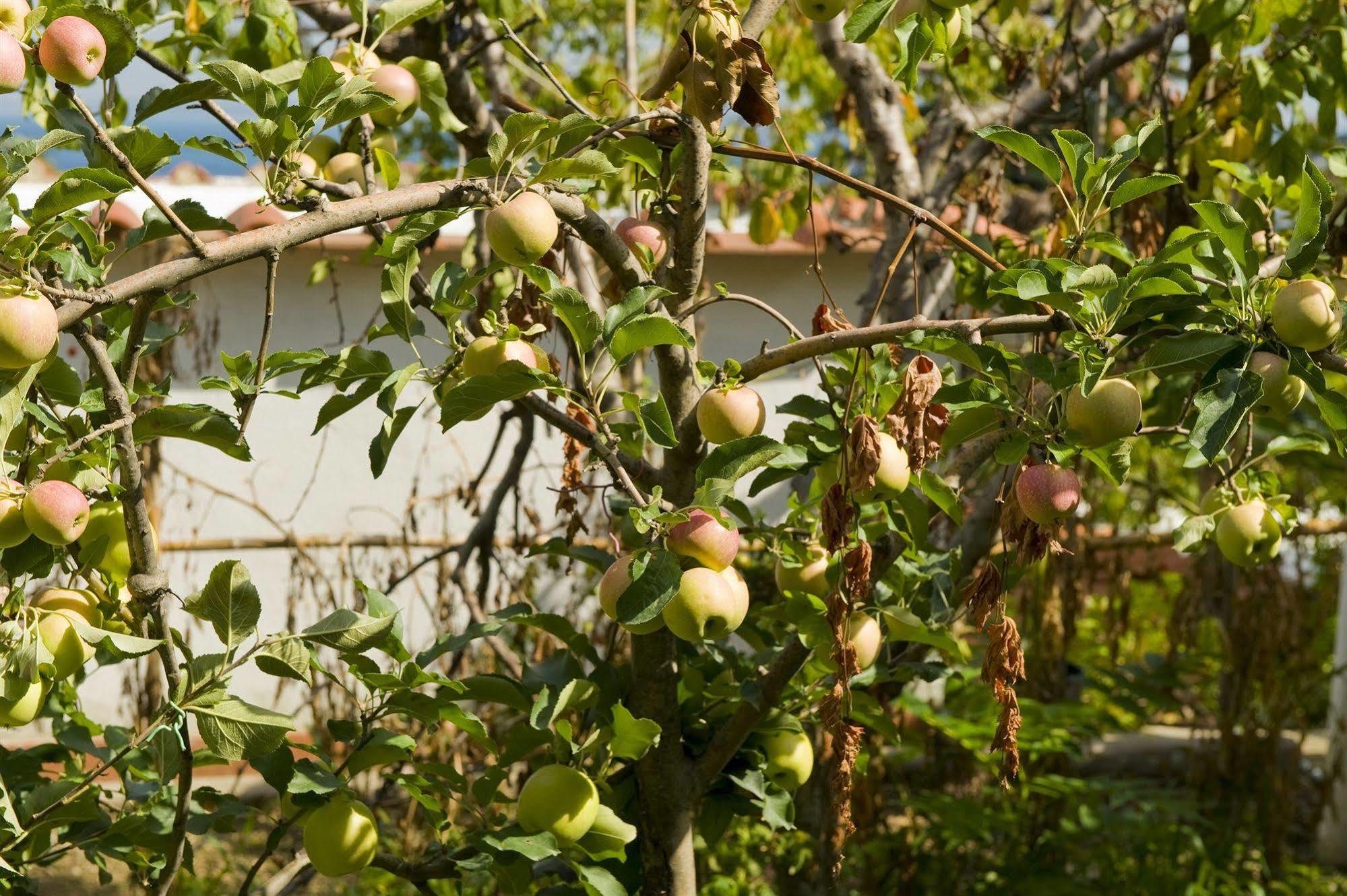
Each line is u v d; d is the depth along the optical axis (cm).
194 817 205
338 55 218
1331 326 156
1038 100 408
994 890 451
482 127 331
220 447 175
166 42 258
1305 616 490
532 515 400
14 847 189
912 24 188
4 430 150
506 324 193
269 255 156
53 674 160
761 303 196
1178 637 480
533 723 185
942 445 192
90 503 177
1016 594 484
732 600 166
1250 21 350
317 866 188
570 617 427
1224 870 474
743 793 233
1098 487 491
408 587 568
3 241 137
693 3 177
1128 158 175
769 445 173
